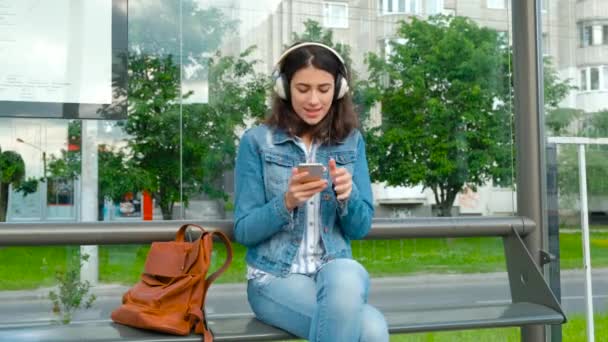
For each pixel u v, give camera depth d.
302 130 2.16
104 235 2.18
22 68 2.55
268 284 2.04
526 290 2.52
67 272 2.75
